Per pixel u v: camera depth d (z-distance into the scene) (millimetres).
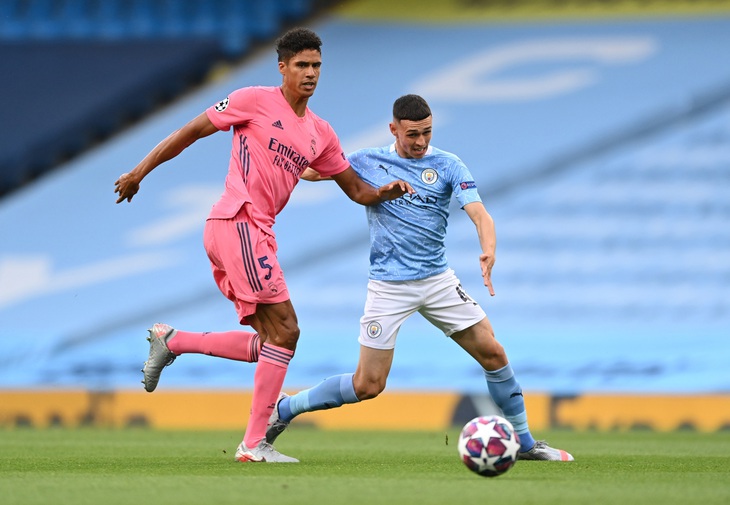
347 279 61125
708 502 16906
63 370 58688
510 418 25906
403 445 34875
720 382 51688
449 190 25734
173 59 70625
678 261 59062
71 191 68438
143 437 40000
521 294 58844
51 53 71125
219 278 24906
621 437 40531
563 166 64188
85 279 63844
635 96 66250
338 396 25750
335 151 25469
